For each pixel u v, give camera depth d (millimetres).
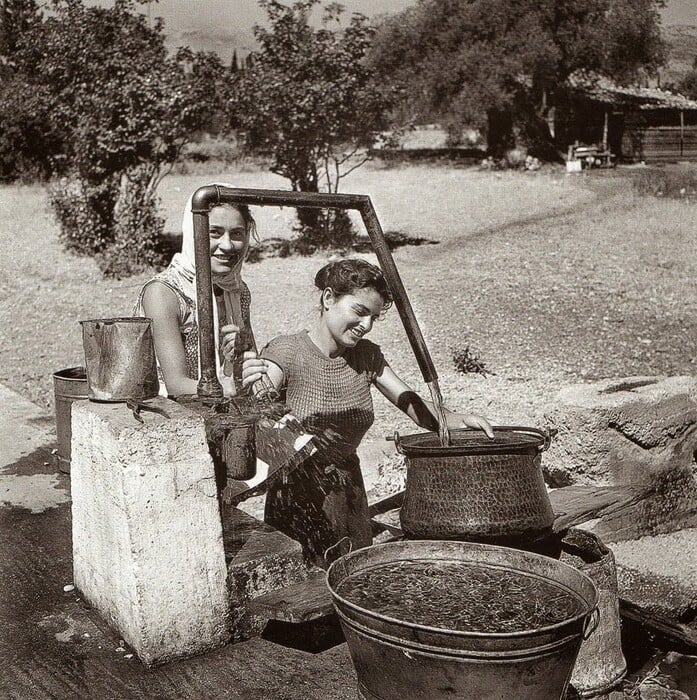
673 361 8742
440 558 2846
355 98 14742
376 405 7965
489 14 23703
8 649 2953
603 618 3188
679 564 4586
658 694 3555
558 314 10695
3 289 13336
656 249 13797
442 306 11445
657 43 23453
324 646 2998
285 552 3078
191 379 3193
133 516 2744
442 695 2203
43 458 5223
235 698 2670
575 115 24203
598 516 4012
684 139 23344
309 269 13898
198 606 2885
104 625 3094
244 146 15406
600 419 4773
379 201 19219
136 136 13875
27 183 19578
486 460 2971
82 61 13945
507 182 21281
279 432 3234
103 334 3006
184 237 3264
